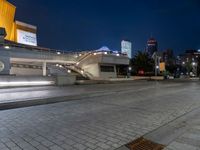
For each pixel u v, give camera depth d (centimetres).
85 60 3909
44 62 3388
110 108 886
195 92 1625
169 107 912
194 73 9181
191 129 576
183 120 675
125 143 466
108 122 646
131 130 561
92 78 3638
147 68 6266
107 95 1380
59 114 761
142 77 5222
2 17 4806
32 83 2144
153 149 435
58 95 1226
